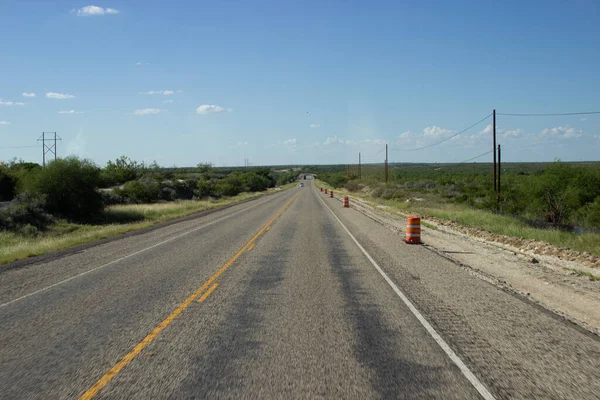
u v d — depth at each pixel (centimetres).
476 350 602
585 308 838
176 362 565
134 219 3188
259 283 1032
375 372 528
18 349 626
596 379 512
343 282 1040
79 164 3109
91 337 671
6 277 1179
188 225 2589
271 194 8006
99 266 1311
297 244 1717
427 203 4025
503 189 3650
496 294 922
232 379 511
